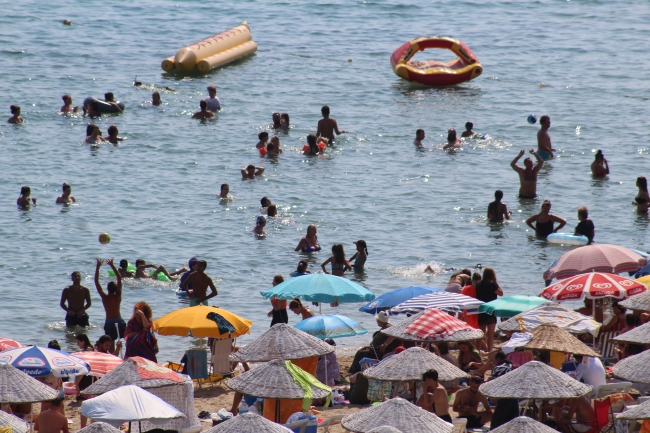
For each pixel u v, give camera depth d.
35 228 88.94
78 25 192.50
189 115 132.25
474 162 114.19
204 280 69.31
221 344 56.88
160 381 43.06
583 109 139.50
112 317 65.25
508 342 50.78
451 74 153.38
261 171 107.56
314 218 94.38
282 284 63.34
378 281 78.06
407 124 130.62
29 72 152.75
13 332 66.06
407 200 100.12
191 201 98.31
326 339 56.59
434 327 51.03
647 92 150.38
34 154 112.38
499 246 87.44
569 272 64.25
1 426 37.56
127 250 84.00
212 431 34.72
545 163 114.12
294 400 44.72
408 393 49.34
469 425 46.88
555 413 45.00
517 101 144.38
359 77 159.25
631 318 57.03
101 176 105.62
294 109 137.25
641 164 113.19
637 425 45.22
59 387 50.41
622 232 90.50
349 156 116.00
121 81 150.12
